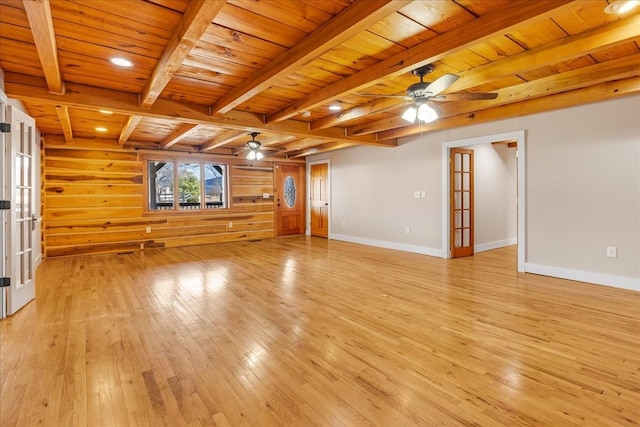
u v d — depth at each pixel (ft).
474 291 12.71
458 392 6.40
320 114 15.37
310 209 30.07
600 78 10.37
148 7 6.48
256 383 6.76
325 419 5.68
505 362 7.47
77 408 5.96
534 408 5.90
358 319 10.08
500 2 6.68
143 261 18.80
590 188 13.44
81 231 20.61
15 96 9.80
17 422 5.59
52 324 9.75
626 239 12.64
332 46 7.41
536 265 15.15
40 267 17.22
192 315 10.48
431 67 9.89
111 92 11.23
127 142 21.57
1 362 7.57
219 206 27.68
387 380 6.83
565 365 7.31
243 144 24.14
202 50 8.48
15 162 10.63
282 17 6.98
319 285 13.75
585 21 7.63
